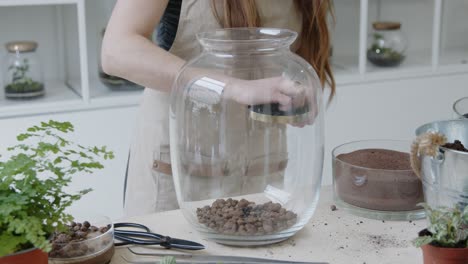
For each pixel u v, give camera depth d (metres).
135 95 2.56
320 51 1.59
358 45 3.14
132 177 1.73
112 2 2.75
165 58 1.38
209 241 1.22
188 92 1.19
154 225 1.29
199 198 1.22
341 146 1.42
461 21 3.32
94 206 2.57
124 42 1.39
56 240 1.11
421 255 1.16
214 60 1.21
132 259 1.16
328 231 1.25
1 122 2.41
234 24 1.49
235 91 1.16
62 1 2.36
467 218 1.05
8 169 1.00
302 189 1.21
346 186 1.33
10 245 0.95
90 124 2.51
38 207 1.02
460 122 1.32
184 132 1.19
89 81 2.74
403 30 3.10
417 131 1.28
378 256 1.16
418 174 1.23
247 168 1.21
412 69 2.94
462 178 1.13
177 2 1.54
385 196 1.29
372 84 2.87
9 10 2.64
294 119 1.18
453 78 3.00
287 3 1.55
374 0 3.14
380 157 1.38
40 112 2.46
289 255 1.16
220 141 1.18
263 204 1.21
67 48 2.76
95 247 1.11
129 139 2.57
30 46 2.48
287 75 1.19
